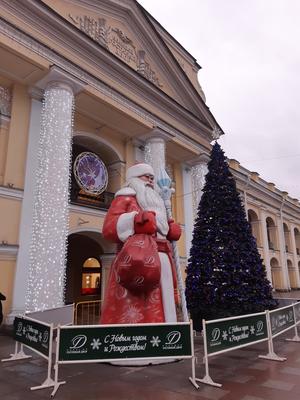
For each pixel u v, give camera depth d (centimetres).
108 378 440
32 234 930
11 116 992
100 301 1273
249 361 526
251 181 2522
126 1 1358
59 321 655
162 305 514
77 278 1631
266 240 2608
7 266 892
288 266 3028
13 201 940
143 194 557
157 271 473
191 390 393
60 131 973
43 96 1056
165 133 1419
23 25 961
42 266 865
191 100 1689
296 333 700
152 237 510
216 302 696
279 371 468
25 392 390
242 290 698
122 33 1377
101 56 1171
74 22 1173
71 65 1063
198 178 1712
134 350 403
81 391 392
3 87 1012
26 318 489
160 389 397
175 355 412
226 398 366
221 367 491
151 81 1455
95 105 1189
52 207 912
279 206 2961
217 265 718
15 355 546
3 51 911
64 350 392
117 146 1395
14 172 962
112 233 514
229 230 746
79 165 1196
